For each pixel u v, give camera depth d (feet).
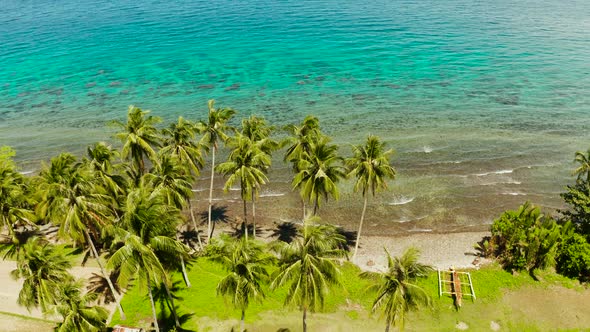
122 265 98.37
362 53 408.87
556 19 510.58
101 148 144.56
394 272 97.91
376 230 180.14
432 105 296.92
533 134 254.27
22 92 333.21
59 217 122.83
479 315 135.03
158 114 289.53
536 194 200.13
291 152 158.10
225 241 112.27
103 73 372.79
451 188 205.57
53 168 125.18
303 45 437.99
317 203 150.20
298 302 99.76
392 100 305.94
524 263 149.79
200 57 410.93
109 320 130.21
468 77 344.90
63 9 635.66
